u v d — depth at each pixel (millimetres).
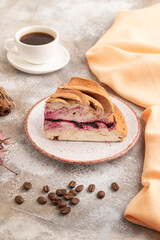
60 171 790
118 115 836
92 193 760
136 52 992
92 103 799
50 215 729
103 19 1165
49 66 980
